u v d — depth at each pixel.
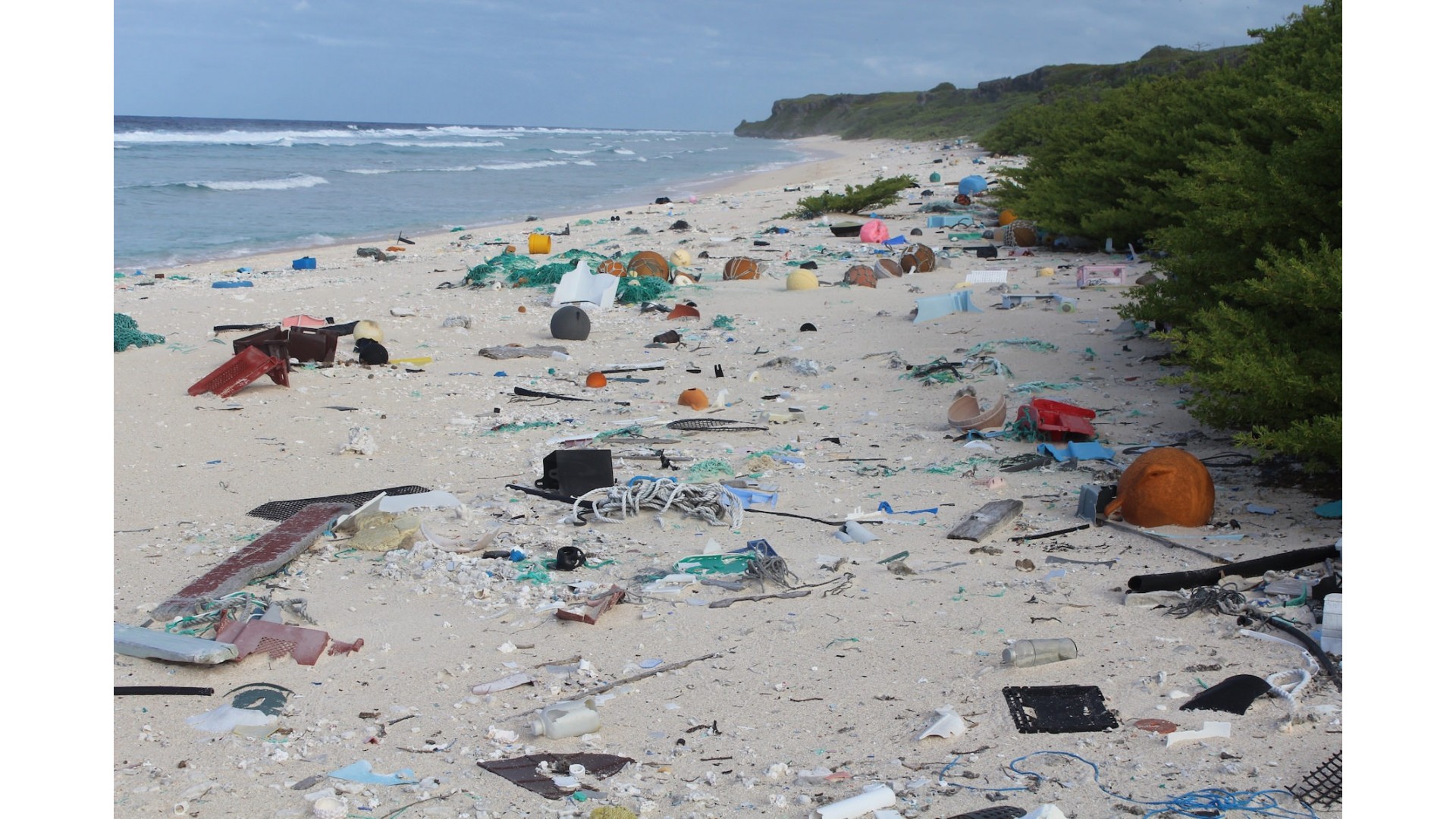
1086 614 5.73
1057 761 4.20
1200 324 9.57
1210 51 51.03
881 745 4.43
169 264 23.36
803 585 6.36
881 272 19.47
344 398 11.84
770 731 4.60
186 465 9.45
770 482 8.68
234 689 5.09
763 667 5.27
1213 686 4.73
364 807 3.98
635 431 10.30
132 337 13.56
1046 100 68.94
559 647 5.58
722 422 10.68
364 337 14.48
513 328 16.00
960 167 47.34
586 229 29.73
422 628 5.87
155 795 4.08
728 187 48.84
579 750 4.46
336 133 114.38
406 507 8.03
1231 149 11.58
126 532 7.68
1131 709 4.61
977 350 13.15
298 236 29.31
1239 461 8.62
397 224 32.75
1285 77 11.30
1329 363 7.69
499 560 6.84
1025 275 19.22
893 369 12.84
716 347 14.65
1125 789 3.95
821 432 10.34
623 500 7.73
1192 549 6.63
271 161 60.12
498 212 37.28
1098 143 23.56
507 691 5.05
